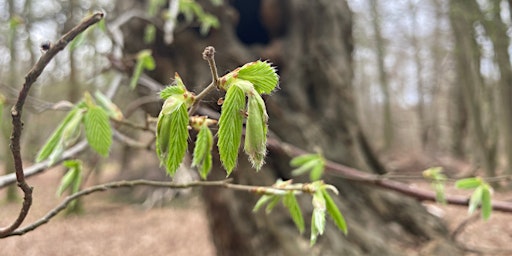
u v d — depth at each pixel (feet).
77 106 3.97
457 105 44.73
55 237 23.93
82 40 4.22
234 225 9.12
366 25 53.42
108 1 14.53
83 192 3.36
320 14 12.17
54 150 3.86
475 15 20.88
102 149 3.93
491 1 19.54
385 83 56.24
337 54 12.00
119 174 39.70
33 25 26.22
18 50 24.95
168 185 3.65
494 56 22.62
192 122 2.80
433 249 9.26
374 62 65.26
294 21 12.17
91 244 22.66
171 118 1.88
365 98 81.76
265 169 9.48
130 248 21.72
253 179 9.20
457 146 44.57
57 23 27.04
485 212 5.66
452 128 46.06
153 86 7.82
